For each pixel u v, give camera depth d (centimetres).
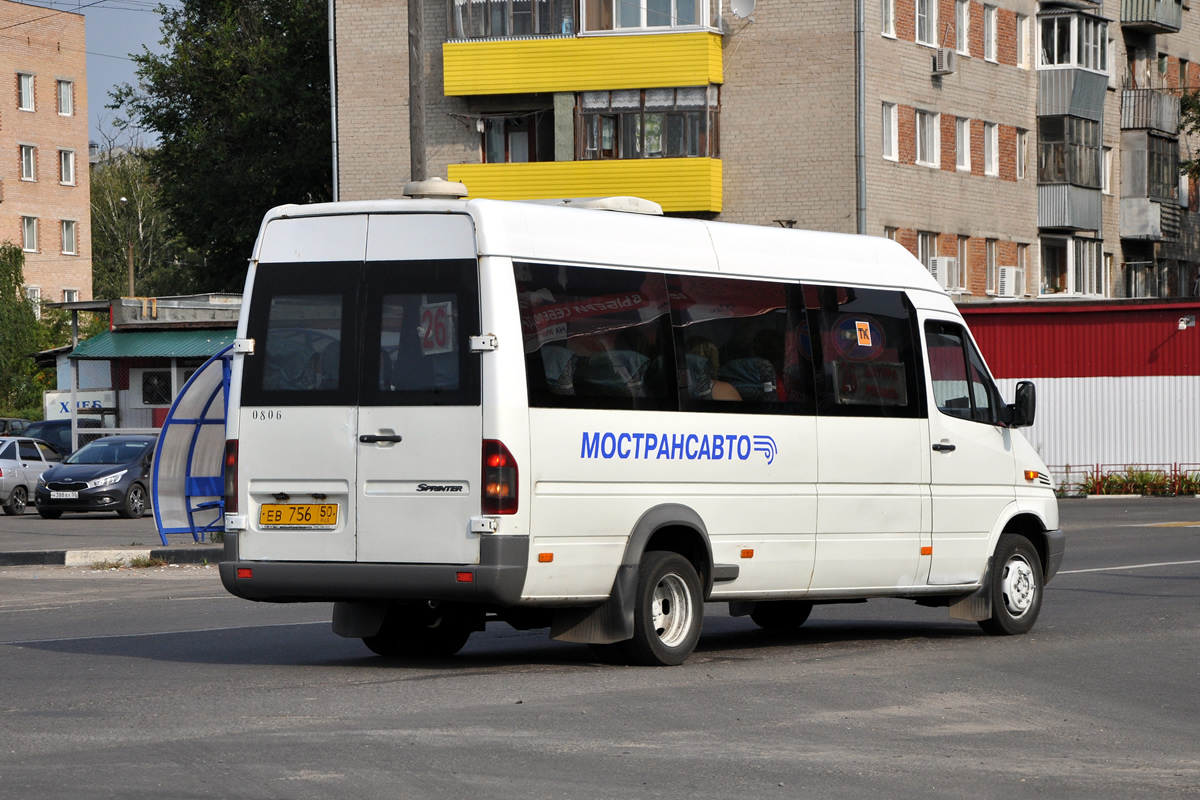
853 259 1484
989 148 5953
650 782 859
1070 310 4806
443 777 859
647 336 1298
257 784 835
